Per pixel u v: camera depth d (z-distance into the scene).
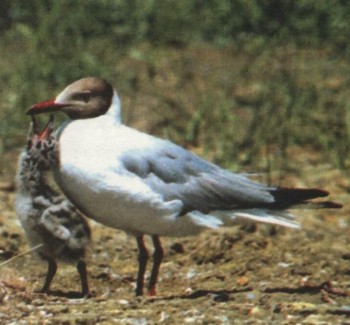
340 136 17.84
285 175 16.88
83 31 23.30
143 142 11.77
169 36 23.80
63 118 17.97
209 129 18.61
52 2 23.86
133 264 13.41
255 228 14.35
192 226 11.91
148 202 11.57
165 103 19.77
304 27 23.70
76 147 11.61
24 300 11.38
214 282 12.61
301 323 10.73
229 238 13.77
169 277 12.90
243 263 13.23
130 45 23.17
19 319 10.79
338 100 19.98
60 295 12.08
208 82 21.20
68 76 20.27
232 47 23.45
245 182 12.02
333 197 15.95
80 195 11.64
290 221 11.98
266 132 18.22
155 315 10.97
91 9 23.80
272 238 14.23
